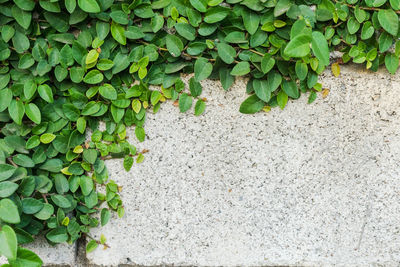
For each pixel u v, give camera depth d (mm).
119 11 1229
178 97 1281
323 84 1276
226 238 1330
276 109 1284
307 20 1230
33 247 1306
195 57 1251
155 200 1317
